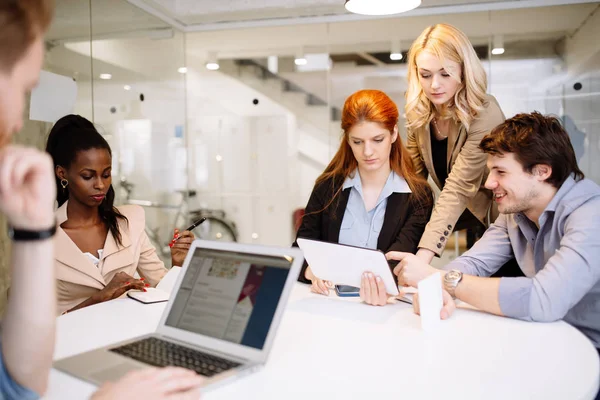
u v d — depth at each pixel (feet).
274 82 14.20
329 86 13.78
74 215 6.34
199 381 2.63
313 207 7.04
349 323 4.27
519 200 4.97
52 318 2.54
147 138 13.15
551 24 12.16
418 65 7.17
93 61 10.89
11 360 2.48
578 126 12.22
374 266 4.63
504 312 4.31
